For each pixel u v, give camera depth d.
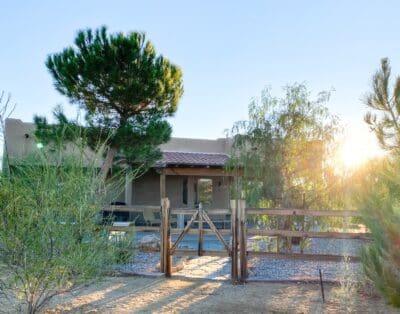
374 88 8.40
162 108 11.83
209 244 12.56
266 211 7.80
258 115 10.98
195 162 17.00
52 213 4.54
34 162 4.84
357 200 4.85
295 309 5.79
